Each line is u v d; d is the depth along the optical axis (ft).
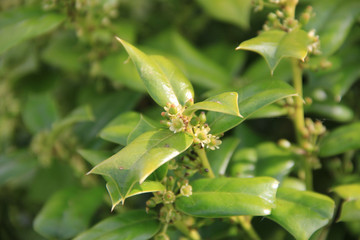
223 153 1.97
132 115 1.89
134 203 2.34
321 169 2.18
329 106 2.12
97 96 2.41
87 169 2.25
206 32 2.61
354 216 1.79
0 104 2.56
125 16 2.61
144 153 1.59
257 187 1.70
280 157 2.02
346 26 2.07
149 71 1.69
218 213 1.69
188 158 1.75
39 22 2.07
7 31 2.06
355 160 2.18
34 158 2.28
